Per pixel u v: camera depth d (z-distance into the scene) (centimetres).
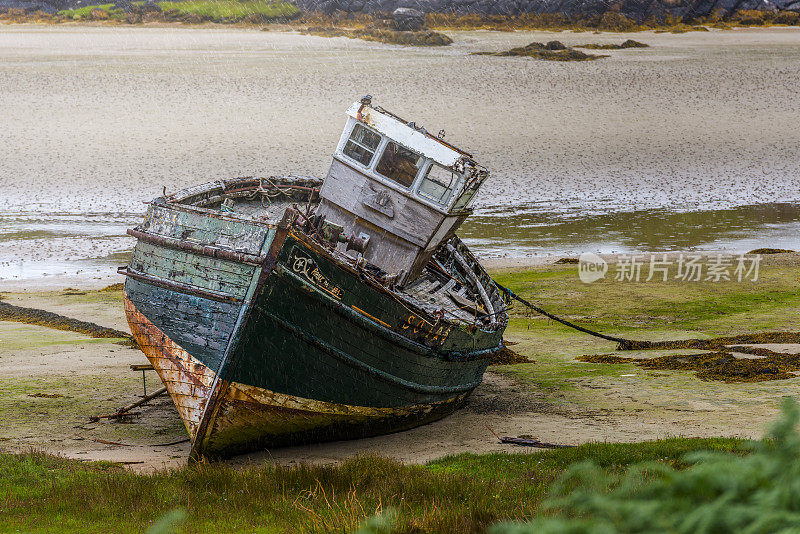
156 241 4556
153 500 3344
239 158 15100
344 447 4762
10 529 2955
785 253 10544
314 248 4128
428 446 4753
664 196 13525
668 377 6262
